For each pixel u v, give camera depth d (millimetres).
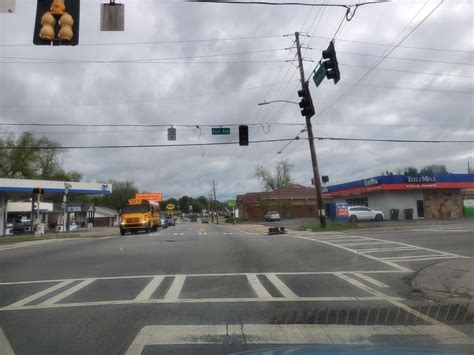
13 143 65625
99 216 91750
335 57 17000
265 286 11133
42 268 15359
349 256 16969
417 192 48188
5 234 45438
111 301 9500
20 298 10102
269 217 68812
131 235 37562
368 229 32031
